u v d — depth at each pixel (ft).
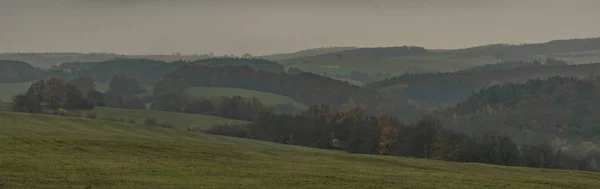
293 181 163.84
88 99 603.67
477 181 188.85
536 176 227.40
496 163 416.87
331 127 501.97
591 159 551.18
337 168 204.64
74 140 218.59
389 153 465.88
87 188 135.64
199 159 205.67
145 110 597.93
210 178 160.45
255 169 186.09
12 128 263.08
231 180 159.63
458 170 239.09
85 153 194.70
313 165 211.00
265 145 394.73
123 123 365.81
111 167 168.04
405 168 228.84
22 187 131.23
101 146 212.02
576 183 201.98
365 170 203.10
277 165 202.39
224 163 199.41
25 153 180.14
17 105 529.86
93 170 160.66
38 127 286.87
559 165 439.63
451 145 425.69
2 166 153.69
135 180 149.28
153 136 337.11
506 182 190.08
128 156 196.85
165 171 167.73
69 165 165.17
